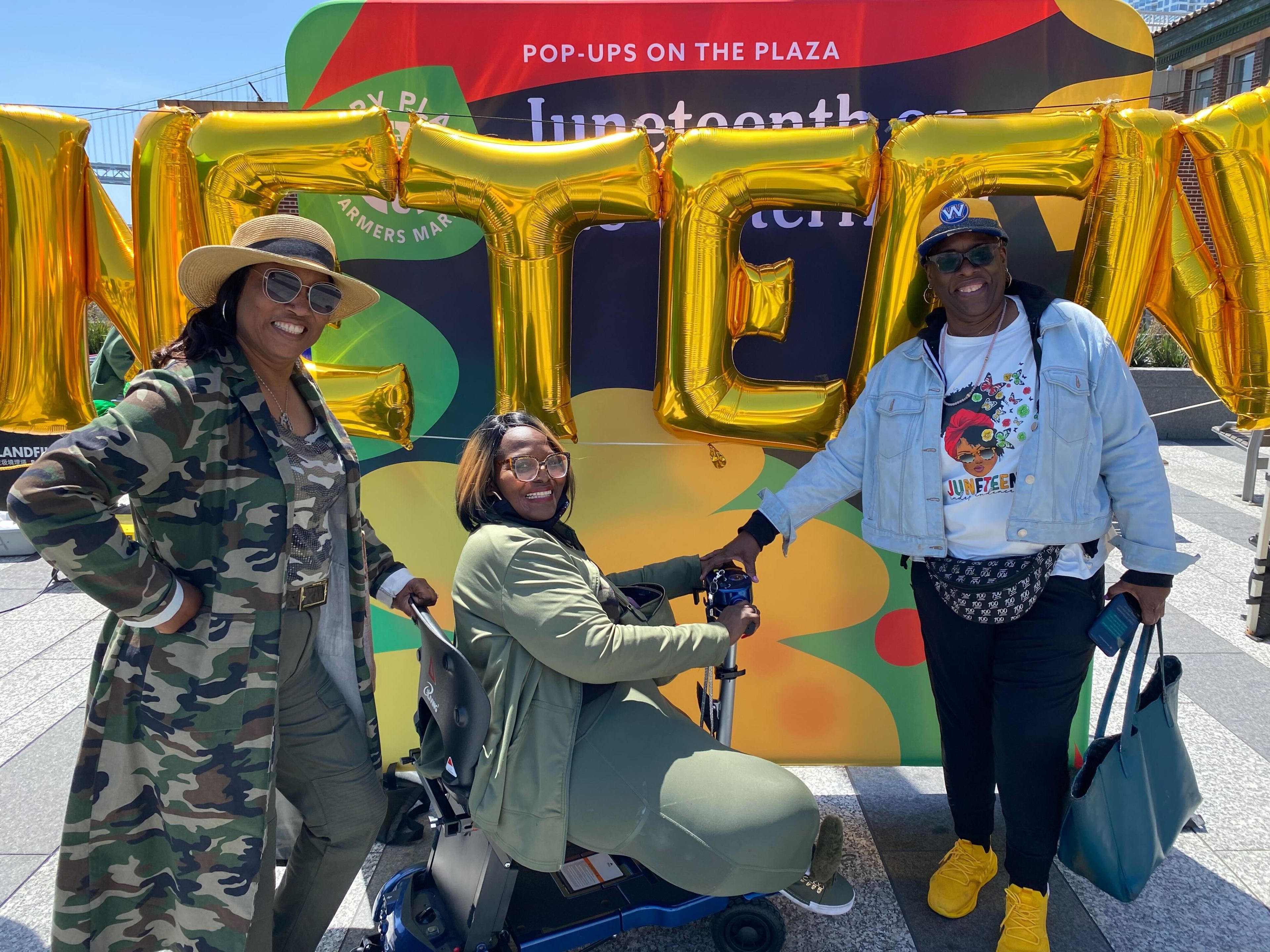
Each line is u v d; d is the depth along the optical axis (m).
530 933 2.01
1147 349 9.86
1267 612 4.05
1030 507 1.95
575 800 1.88
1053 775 2.08
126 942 1.75
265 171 2.20
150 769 1.66
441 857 2.21
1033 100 2.39
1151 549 1.97
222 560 1.62
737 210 2.21
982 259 1.92
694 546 2.69
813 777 3.06
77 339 2.31
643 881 2.18
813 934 2.28
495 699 1.88
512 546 1.86
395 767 2.72
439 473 2.66
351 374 2.49
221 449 1.62
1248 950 2.19
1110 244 2.18
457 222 2.52
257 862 1.68
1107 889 2.08
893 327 2.26
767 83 2.41
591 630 1.81
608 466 2.65
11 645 4.19
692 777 1.88
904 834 2.71
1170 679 2.10
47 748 3.21
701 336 2.28
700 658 1.95
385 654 2.76
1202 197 2.27
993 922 2.32
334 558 1.90
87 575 1.45
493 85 2.42
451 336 2.59
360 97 2.44
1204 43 14.95
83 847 1.67
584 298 2.56
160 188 2.19
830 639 2.73
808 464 2.29
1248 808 2.75
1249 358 2.25
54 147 2.17
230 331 1.70
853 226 2.50
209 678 1.62
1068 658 2.04
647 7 2.38
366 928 2.34
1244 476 7.09
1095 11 2.34
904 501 2.07
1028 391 1.98
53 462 1.44
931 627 2.20
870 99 2.41
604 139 2.20
